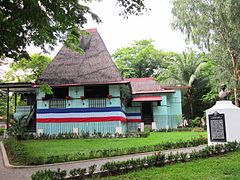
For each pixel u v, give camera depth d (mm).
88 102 23109
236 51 23406
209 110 13102
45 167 9984
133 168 8508
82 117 22984
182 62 42156
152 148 13008
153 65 51719
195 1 24594
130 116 30938
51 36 10383
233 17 22188
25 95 28703
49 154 12523
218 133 12602
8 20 7375
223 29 24359
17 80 32219
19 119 22641
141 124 27328
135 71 51281
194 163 9188
